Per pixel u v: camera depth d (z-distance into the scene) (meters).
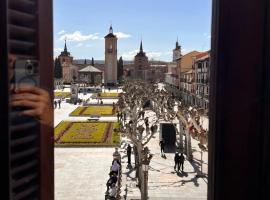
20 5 3.35
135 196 20.38
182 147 32.38
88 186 22.45
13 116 3.25
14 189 3.30
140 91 59.53
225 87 3.54
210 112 3.70
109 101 77.31
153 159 29.52
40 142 3.51
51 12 3.66
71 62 127.81
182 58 81.06
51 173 3.71
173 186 22.45
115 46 117.06
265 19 3.42
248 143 3.51
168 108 42.06
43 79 3.56
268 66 3.41
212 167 3.64
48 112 3.59
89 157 30.00
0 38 3.08
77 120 50.62
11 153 3.25
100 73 127.69
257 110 3.47
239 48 3.49
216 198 3.60
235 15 3.47
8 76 3.12
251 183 3.49
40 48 3.51
